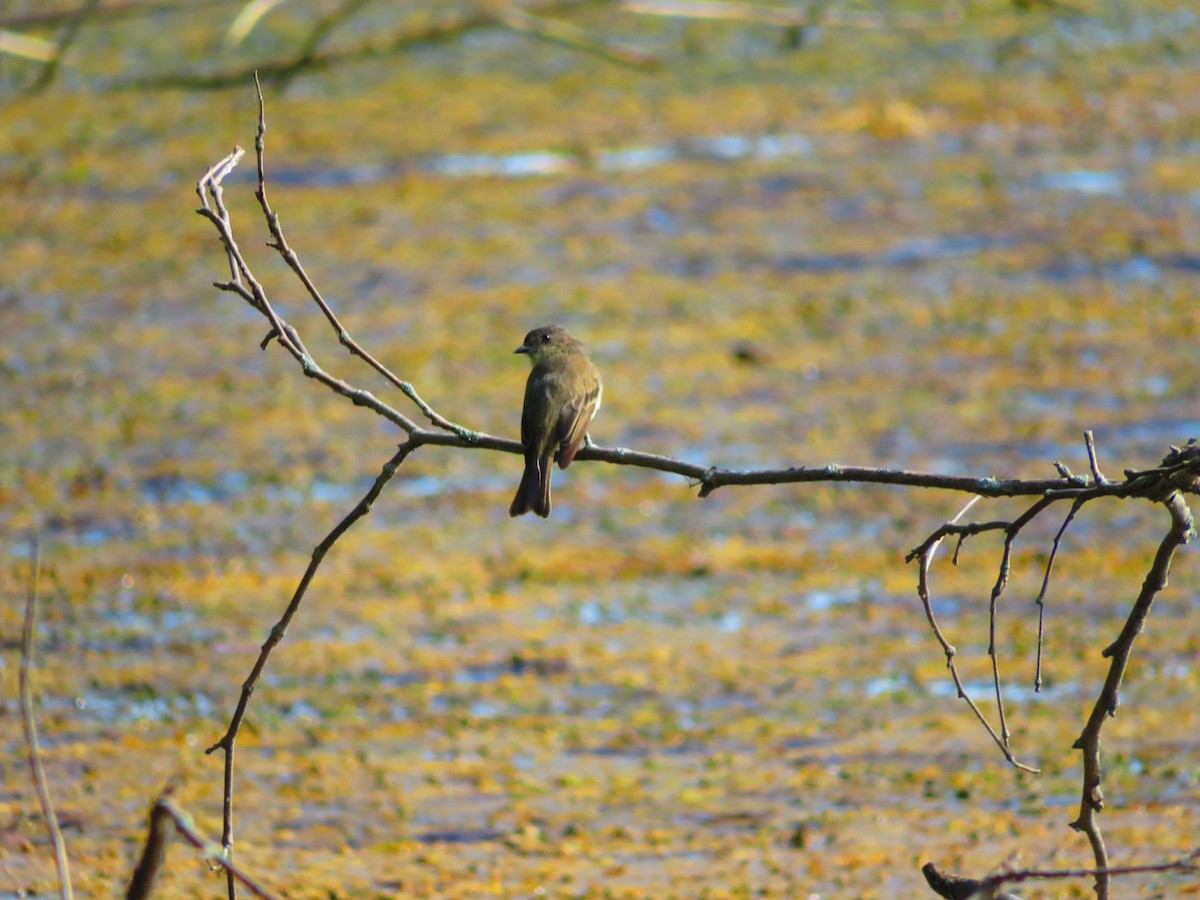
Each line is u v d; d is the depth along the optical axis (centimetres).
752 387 1852
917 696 1225
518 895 931
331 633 1339
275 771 1113
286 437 1741
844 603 1399
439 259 2227
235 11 2842
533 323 2025
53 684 1244
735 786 1088
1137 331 2002
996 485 605
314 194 2456
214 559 1474
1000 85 2859
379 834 1021
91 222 2364
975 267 2206
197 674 1266
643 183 2498
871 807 1051
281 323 624
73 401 1823
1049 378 1866
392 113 2720
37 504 1580
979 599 1402
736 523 1570
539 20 1789
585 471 1700
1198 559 1473
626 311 2067
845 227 2350
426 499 1620
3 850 982
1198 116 2752
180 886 938
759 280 2170
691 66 2927
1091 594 1402
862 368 1903
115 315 2070
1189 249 2253
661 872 963
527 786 1091
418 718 1198
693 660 1294
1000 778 1088
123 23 2802
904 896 921
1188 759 1105
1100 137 2681
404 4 2872
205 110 2723
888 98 2809
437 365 1903
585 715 1203
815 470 628
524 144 2630
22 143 2603
